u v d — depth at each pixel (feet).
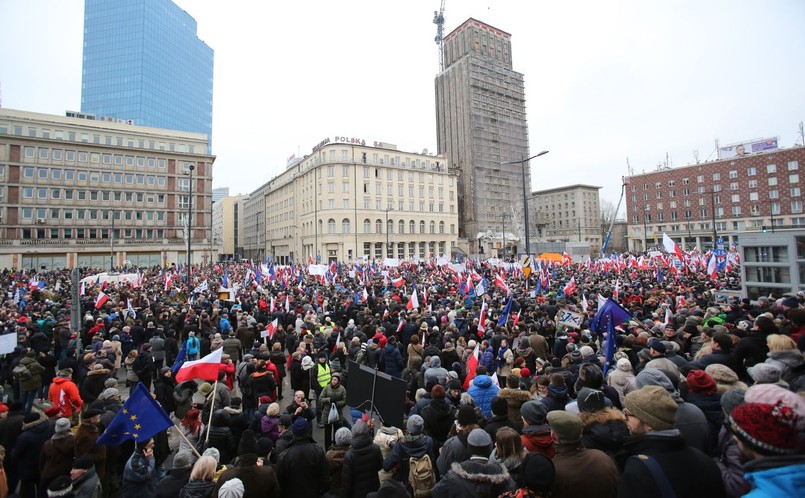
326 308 60.23
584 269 122.52
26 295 76.43
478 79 297.12
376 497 13.89
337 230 236.63
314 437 28.91
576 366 25.82
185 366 23.68
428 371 24.31
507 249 302.25
